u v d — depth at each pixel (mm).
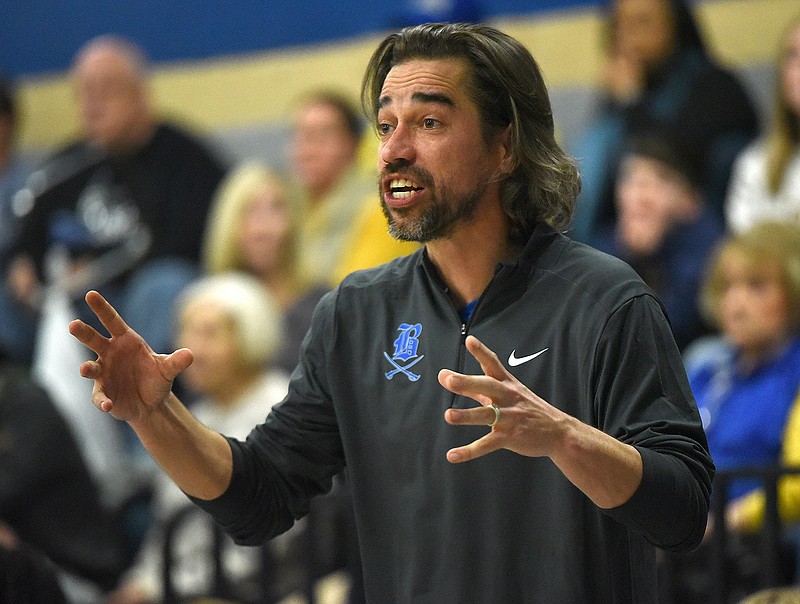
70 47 24312
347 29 21641
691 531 6277
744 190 15078
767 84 17766
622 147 16016
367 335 7301
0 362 14242
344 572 12281
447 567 6828
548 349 6805
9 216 20688
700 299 14508
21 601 10773
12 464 13547
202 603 12250
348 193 16891
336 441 7508
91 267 18688
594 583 6664
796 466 10055
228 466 7090
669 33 16109
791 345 12469
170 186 19047
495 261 7133
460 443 6844
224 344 14828
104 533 13914
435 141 6875
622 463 5969
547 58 19422
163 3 23297
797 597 7434
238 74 22531
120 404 6754
